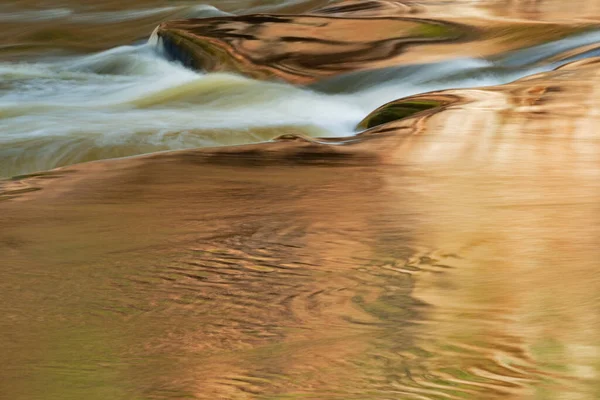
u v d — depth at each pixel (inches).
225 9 1101.1
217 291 153.3
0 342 133.1
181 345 129.3
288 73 553.6
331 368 118.3
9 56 847.1
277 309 142.6
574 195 214.1
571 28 577.6
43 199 234.1
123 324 139.3
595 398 105.1
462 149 276.8
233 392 112.9
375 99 502.0
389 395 109.5
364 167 261.1
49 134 430.9
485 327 128.7
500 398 106.5
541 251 166.1
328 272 160.9
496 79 510.6
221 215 209.8
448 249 171.5
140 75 666.2
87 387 116.4
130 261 174.6
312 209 211.6
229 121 458.3
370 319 135.6
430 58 550.0
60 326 139.5
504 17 656.4
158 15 1053.2
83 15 1075.9
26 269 171.8
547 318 130.6
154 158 283.6
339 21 663.8
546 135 287.6
